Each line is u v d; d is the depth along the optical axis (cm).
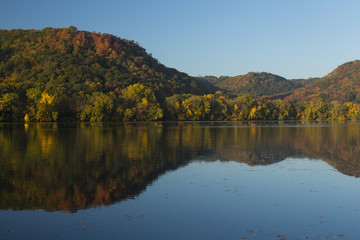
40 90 13312
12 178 2320
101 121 14050
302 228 1427
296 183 2227
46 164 2880
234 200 1823
